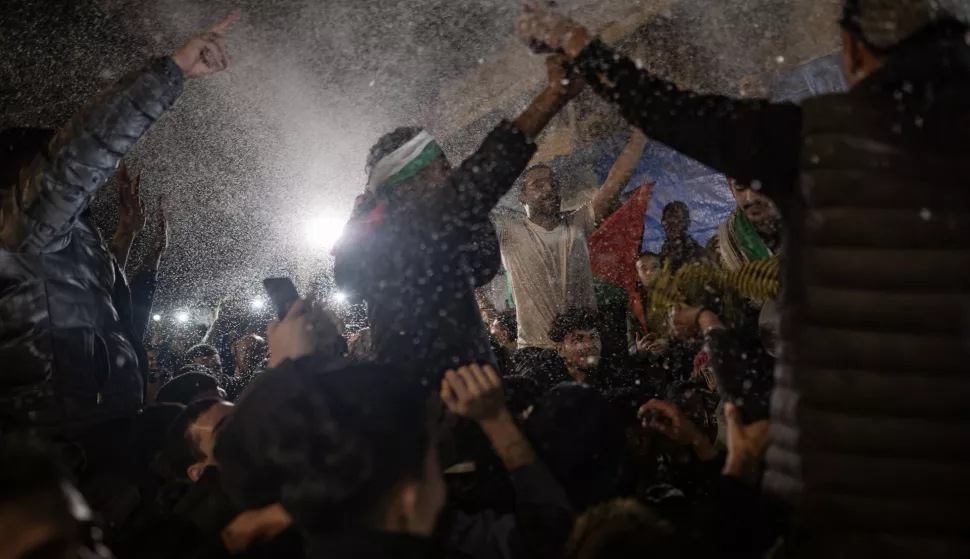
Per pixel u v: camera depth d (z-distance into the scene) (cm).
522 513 155
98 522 135
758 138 139
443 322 170
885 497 120
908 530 119
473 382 158
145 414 243
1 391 197
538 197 319
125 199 291
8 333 200
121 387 222
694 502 188
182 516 174
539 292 312
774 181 141
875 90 132
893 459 119
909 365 120
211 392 282
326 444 127
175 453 218
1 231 200
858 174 127
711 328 202
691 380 277
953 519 118
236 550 161
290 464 130
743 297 243
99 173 199
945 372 120
